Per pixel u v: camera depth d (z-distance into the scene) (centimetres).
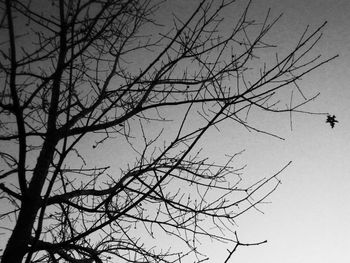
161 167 390
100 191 411
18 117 282
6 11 238
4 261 300
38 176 348
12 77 262
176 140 271
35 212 332
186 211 379
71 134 376
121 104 388
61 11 277
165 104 354
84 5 280
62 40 296
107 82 353
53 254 382
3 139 316
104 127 385
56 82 331
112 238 419
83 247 377
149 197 372
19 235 314
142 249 406
